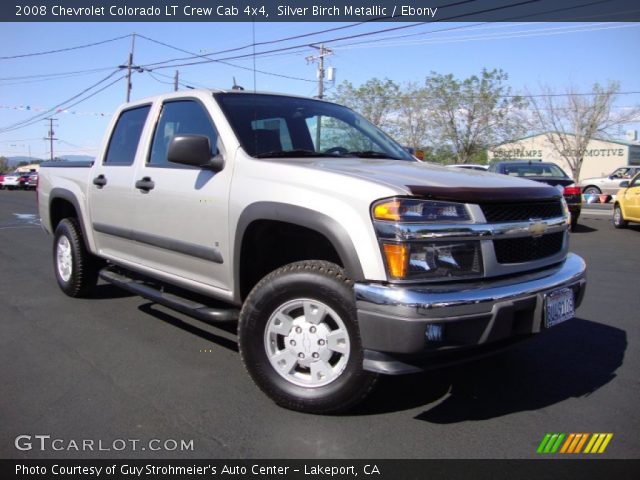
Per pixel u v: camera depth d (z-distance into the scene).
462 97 37.97
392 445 2.88
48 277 7.04
